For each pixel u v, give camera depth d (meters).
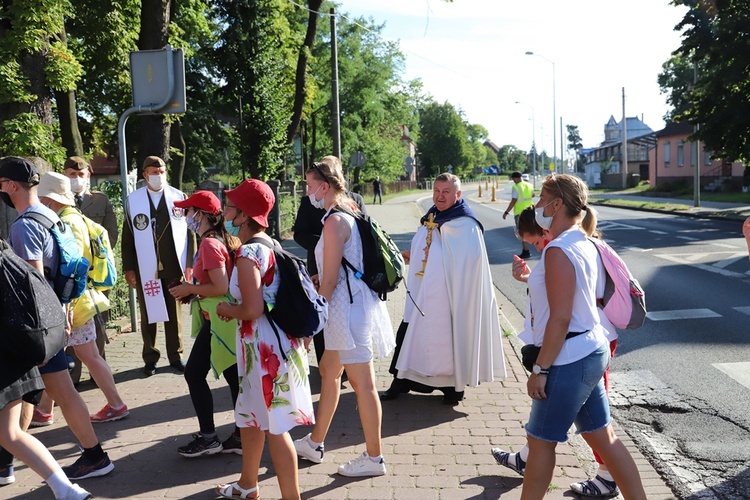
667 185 48.25
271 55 26.19
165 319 6.50
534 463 3.36
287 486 3.78
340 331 4.19
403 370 5.75
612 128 114.62
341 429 5.16
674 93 56.19
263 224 3.84
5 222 6.77
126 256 6.53
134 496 4.05
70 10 11.80
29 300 3.56
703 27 26.16
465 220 5.68
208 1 23.17
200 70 28.05
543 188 3.45
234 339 4.42
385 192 61.47
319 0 26.92
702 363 6.93
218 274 4.27
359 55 42.28
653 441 5.08
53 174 5.17
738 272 12.22
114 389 5.36
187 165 31.27
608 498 4.00
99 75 19.02
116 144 26.73
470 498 3.98
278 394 3.69
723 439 5.08
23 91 10.32
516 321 9.59
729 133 26.88
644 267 13.28
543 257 3.35
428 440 4.89
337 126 22.53
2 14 10.29
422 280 5.69
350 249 4.24
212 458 4.64
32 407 4.46
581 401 3.27
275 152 26.47
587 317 3.29
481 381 5.79
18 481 4.32
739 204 32.41
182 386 6.24
